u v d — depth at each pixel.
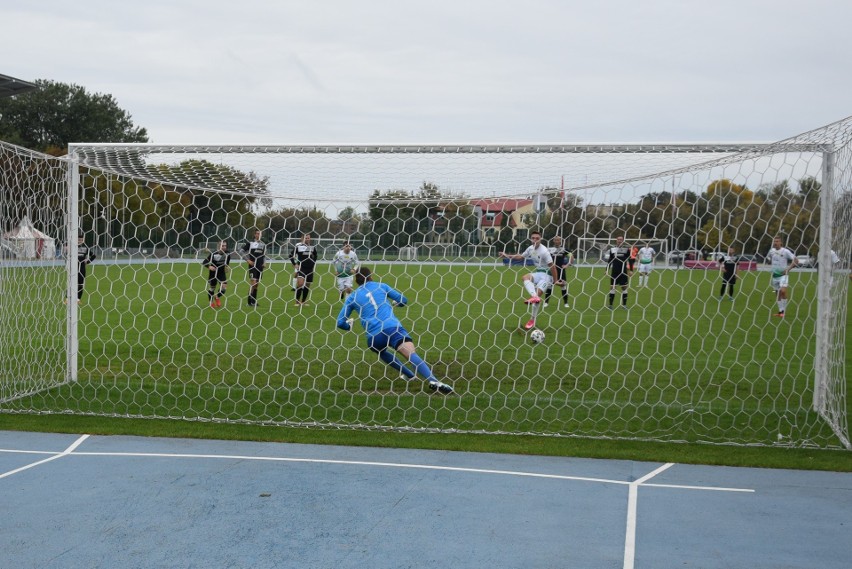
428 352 11.62
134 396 8.79
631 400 8.73
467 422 7.84
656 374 10.12
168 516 5.14
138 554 4.51
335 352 11.54
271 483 5.90
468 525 5.05
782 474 6.30
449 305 17.58
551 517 5.23
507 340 12.74
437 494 5.68
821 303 8.11
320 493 5.67
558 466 6.47
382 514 5.24
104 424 7.65
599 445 7.07
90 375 9.81
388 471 6.26
